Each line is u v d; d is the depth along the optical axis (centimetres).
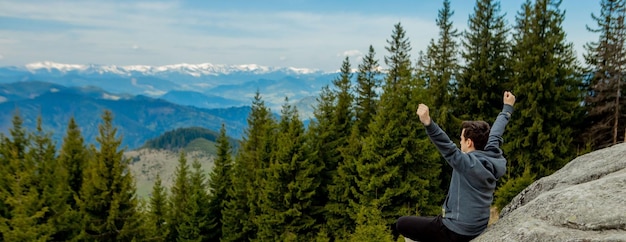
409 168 2608
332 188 3069
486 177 466
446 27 4359
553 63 3234
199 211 4162
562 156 3269
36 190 2238
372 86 4372
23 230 2062
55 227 2369
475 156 480
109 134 2558
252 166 4184
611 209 438
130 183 2602
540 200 526
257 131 4472
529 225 470
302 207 2997
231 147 4769
